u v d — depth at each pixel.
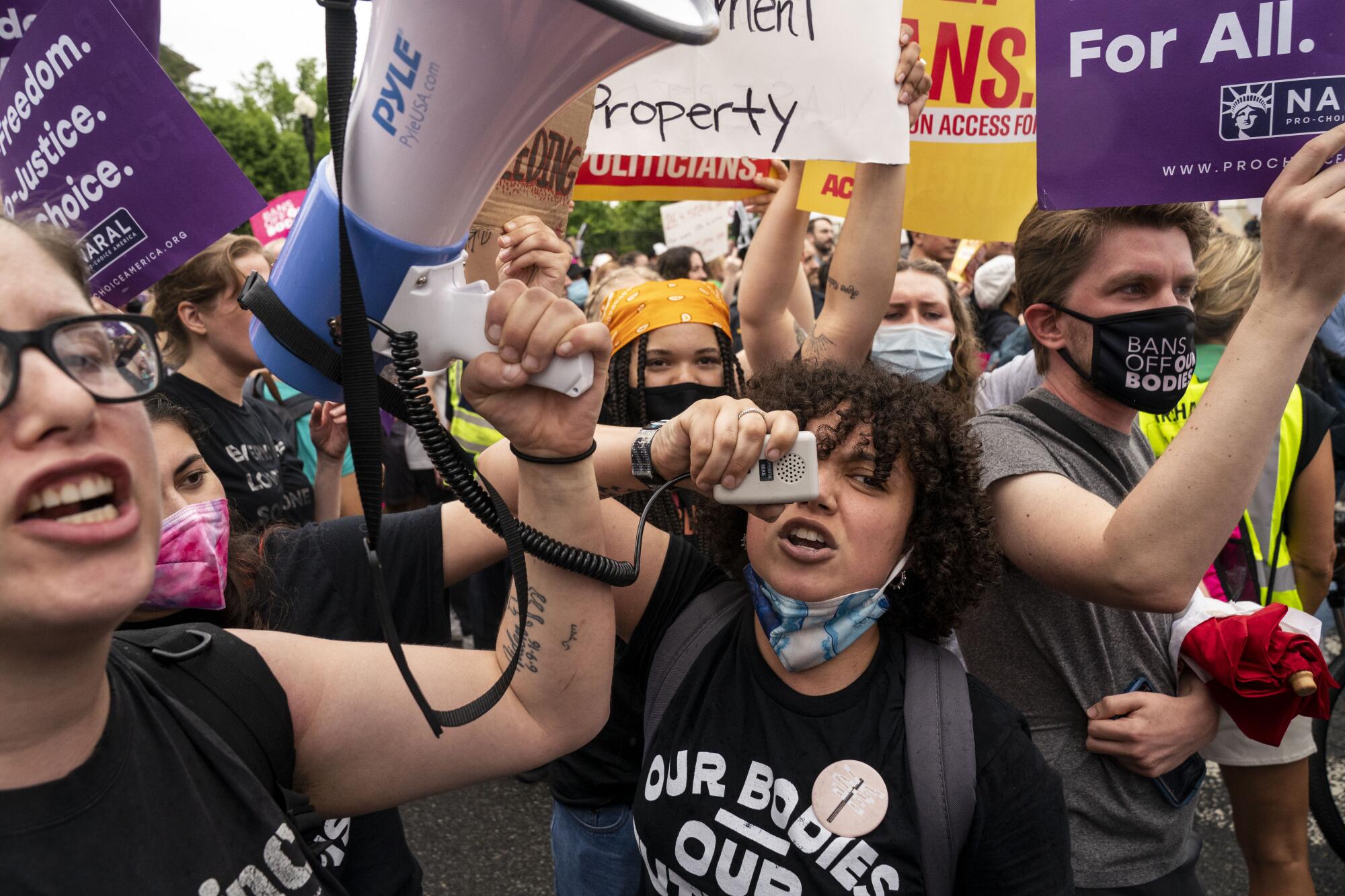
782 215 2.29
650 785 1.23
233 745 0.86
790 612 1.19
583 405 0.93
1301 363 1.14
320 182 0.83
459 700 1.05
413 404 0.84
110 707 0.76
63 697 0.70
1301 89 1.32
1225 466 1.14
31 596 0.64
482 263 1.24
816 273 6.16
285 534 1.55
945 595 1.26
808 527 1.18
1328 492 2.27
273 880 0.81
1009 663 1.56
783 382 1.29
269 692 0.91
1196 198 1.40
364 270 0.81
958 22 2.05
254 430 2.92
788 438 1.07
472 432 4.20
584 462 0.98
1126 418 1.66
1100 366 1.56
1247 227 6.55
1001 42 2.06
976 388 2.80
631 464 1.19
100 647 0.70
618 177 2.33
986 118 2.09
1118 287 1.53
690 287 2.45
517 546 0.91
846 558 1.18
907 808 1.12
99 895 0.70
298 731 0.96
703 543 1.46
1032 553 1.39
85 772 0.72
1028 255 1.65
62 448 0.65
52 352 0.65
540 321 0.86
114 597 0.66
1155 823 1.52
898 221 1.92
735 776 1.18
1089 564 1.28
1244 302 2.30
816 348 1.95
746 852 1.13
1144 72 1.39
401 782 1.02
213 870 0.76
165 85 1.54
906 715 1.17
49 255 0.71
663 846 1.19
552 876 3.17
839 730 1.18
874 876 1.10
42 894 0.68
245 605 1.41
